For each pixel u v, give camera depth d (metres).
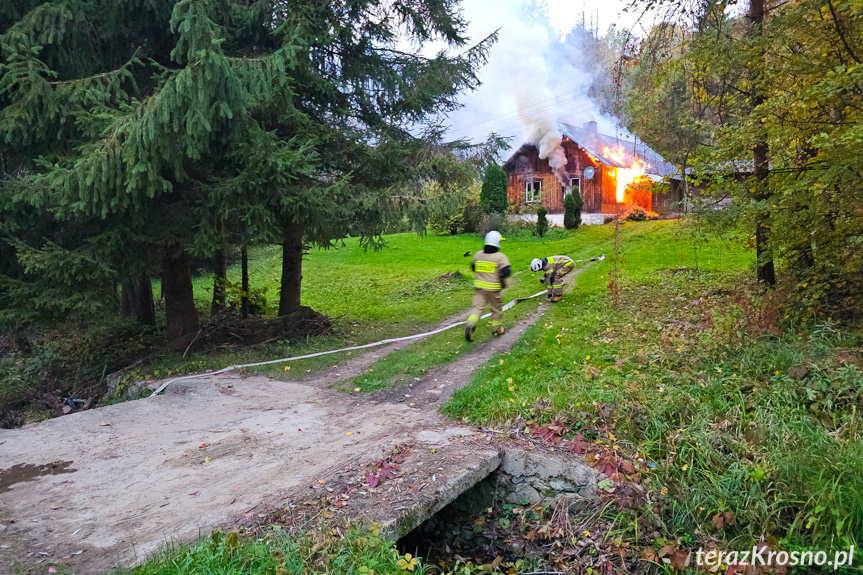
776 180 6.32
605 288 12.06
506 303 11.66
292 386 6.91
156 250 8.20
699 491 3.95
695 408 4.82
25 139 6.93
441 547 4.23
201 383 7.04
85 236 7.78
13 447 4.73
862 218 5.64
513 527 4.35
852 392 4.54
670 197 28.52
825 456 3.84
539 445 4.69
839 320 5.95
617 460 4.33
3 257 7.59
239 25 8.41
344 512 3.49
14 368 9.41
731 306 7.98
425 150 9.99
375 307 13.50
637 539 3.82
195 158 6.76
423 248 24.28
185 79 6.10
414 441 4.79
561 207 28.84
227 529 3.24
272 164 7.22
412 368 7.36
